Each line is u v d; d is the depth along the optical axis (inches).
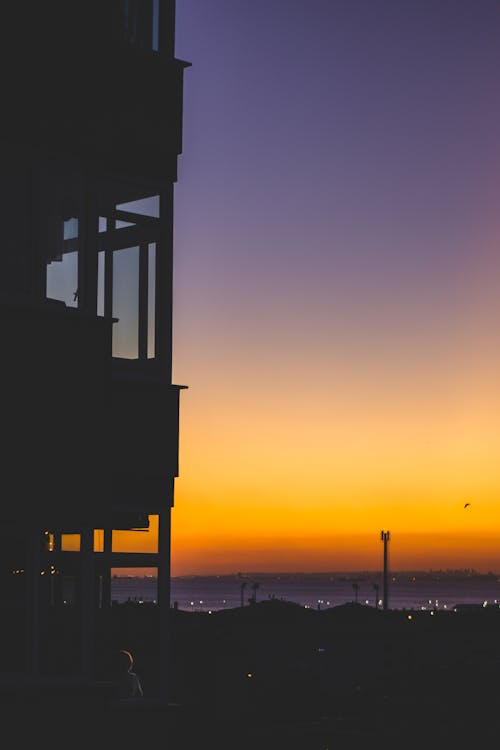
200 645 1920.5
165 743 585.9
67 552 569.9
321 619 3467.0
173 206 625.9
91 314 584.1
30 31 573.3
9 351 549.0
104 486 574.9
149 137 616.4
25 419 551.2
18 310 553.3
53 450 559.5
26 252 565.0
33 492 551.8
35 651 551.2
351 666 1946.4
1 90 561.9
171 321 621.9
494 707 1290.6
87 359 573.9
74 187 585.6
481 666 1887.3
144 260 613.0
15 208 563.8
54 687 553.0
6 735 536.4
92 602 575.8
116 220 602.9
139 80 614.2
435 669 1828.2
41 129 573.6
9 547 548.4
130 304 607.8
